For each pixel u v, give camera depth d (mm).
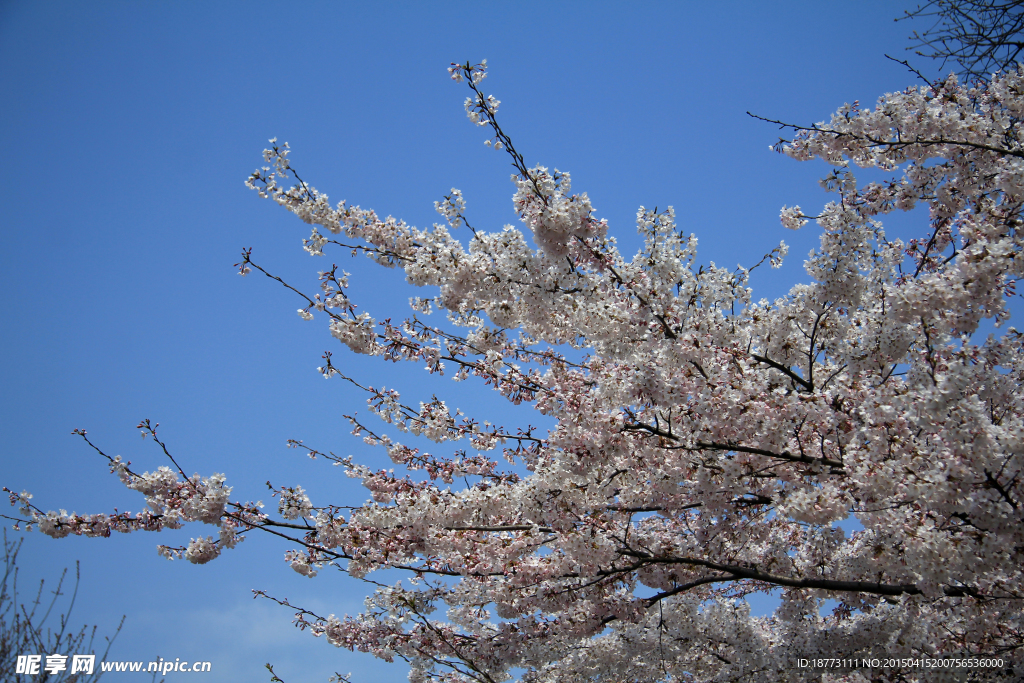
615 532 6195
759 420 5430
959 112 6414
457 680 8188
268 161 6031
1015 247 5098
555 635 6793
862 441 5445
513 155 5070
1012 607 5707
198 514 5863
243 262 5695
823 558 6457
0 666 5648
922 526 5059
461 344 6438
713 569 6156
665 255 5223
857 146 6473
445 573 6492
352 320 5824
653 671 7895
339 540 5852
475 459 7039
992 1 6719
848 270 5430
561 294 5516
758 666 7094
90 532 6227
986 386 5543
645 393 5309
